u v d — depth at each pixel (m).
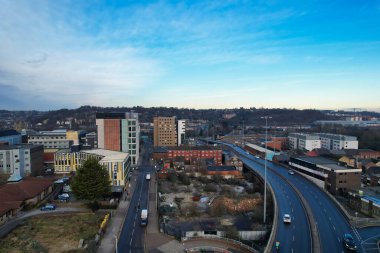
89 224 74.69
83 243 63.59
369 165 144.75
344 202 95.69
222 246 63.91
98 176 83.50
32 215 80.56
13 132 192.75
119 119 155.75
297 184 111.31
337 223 72.50
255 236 70.69
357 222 72.69
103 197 96.50
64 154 135.38
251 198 104.94
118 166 108.56
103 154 125.75
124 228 73.19
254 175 135.25
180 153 170.62
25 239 64.69
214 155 170.62
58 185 110.88
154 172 142.75
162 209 89.50
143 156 192.50
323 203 88.06
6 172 121.88
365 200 85.62
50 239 65.44
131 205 91.75
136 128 158.25
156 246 63.25
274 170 138.38
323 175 111.75
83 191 81.38
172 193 112.19
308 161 127.88
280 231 66.81
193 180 132.38
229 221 81.31
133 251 60.69
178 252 60.59
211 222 78.88
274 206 83.12
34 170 129.75
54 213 82.56
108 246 62.84
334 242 61.47
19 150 123.69
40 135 185.88
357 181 105.38
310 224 71.25
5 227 71.56
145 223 74.38
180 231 69.81
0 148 125.38
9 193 86.06
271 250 57.12
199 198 104.38
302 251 56.91
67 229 71.25
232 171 140.25
